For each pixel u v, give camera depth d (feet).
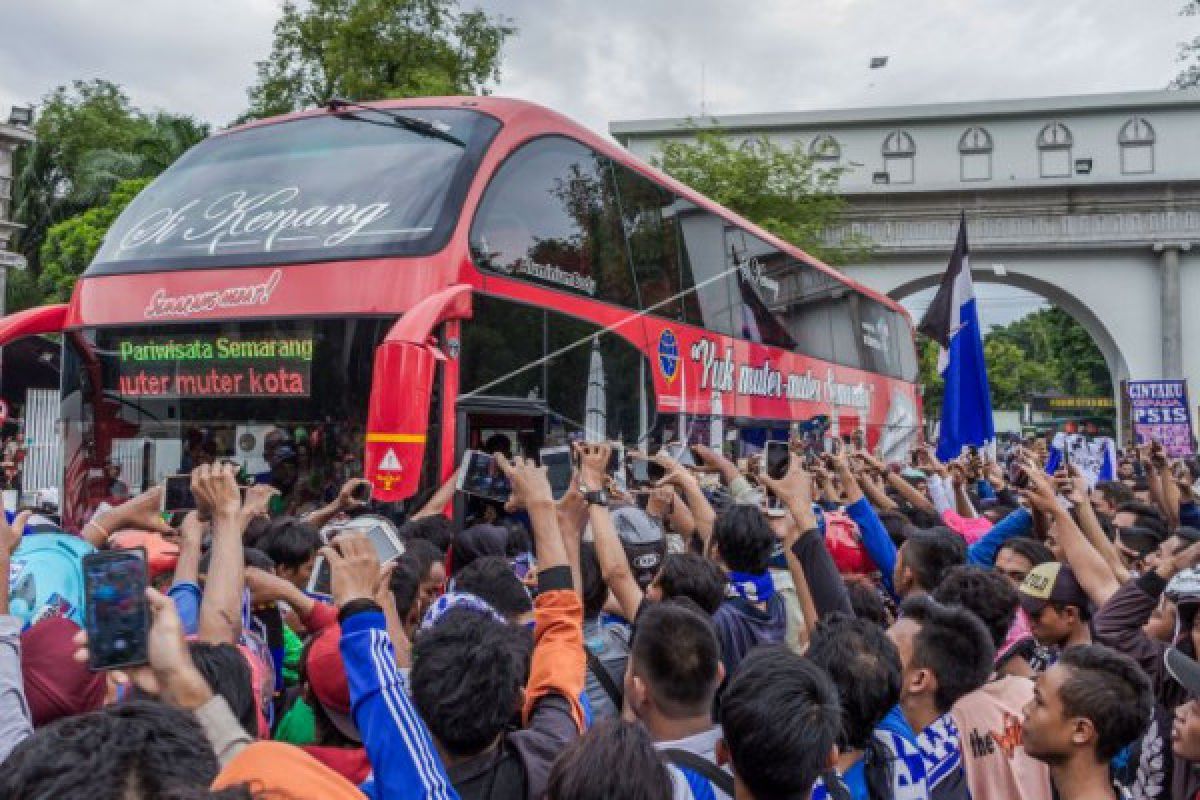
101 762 5.04
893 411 52.06
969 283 30.53
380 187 21.59
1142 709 8.61
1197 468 33.45
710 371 30.99
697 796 7.18
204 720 6.32
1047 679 8.87
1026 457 15.99
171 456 20.98
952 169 101.19
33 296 91.40
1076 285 93.86
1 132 54.70
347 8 75.77
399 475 16.62
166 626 6.42
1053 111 98.89
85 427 21.81
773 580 13.50
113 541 12.07
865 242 96.73
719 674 8.05
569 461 13.24
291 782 5.71
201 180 23.65
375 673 7.11
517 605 10.55
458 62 77.20
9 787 5.09
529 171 23.16
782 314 38.06
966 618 9.74
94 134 107.24
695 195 32.07
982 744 9.89
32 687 7.54
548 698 8.41
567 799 5.98
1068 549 12.60
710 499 20.86
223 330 20.89
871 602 13.28
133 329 21.71
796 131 103.81
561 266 23.81
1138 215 92.07
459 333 19.80
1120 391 94.48
